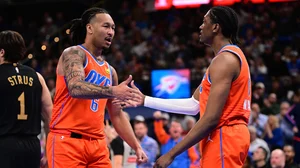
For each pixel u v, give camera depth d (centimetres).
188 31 3688
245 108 789
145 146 1667
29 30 3706
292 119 2145
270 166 1577
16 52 935
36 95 945
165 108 869
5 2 4091
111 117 1010
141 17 3944
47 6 4050
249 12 3872
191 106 886
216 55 800
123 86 796
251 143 1803
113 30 925
